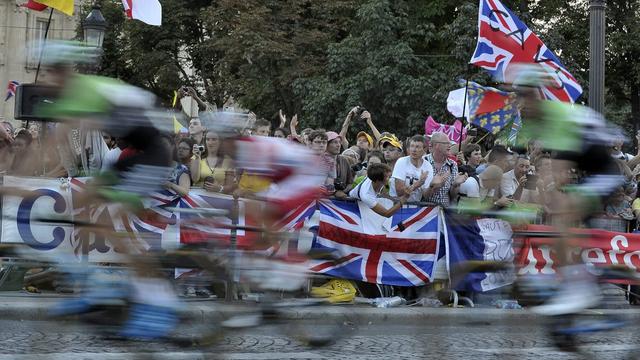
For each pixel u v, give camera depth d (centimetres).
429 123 6362
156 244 2042
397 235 3303
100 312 1969
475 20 9906
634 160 4306
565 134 2133
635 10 11562
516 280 2519
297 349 2334
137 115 1881
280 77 11312
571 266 2230
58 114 1841
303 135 3859
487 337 2644
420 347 2441
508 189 3516
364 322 2933
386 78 9669
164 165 1967
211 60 13612
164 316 1991
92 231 2058
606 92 12319
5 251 2325
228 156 2162
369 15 10069
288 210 2178
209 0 14700
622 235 3534
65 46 1847
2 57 15575
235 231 2177
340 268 3241
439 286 3231
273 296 2189
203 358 2075
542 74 2181
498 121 5072
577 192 2198
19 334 2408
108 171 1977
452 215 3222
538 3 11794
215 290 2153
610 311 2295
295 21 11944
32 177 2750
